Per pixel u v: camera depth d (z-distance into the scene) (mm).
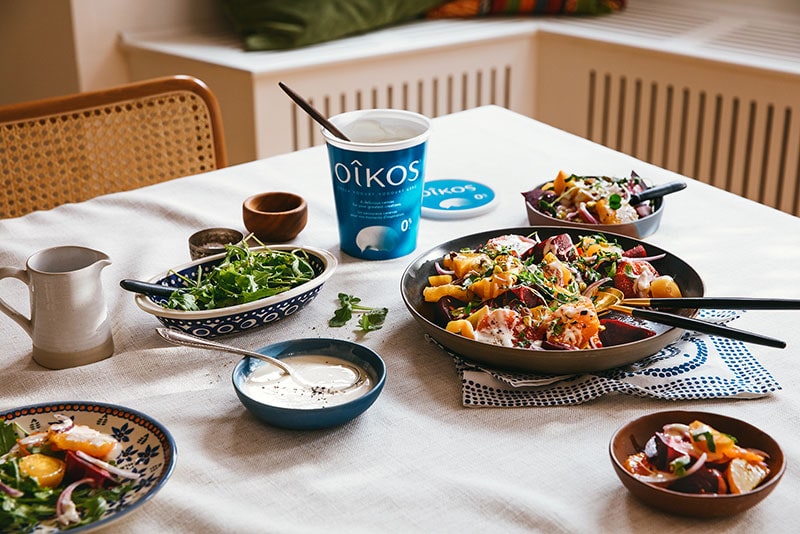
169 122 1803
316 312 1128
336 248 1304
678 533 762
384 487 820
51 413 873
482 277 1068
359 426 909
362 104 2676
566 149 1658
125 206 1434
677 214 1387
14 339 1080
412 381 986
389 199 1223
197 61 2555
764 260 1239
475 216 1398
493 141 1694
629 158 1610
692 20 2902
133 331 1088
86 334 1004
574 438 888
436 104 2820
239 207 1437
